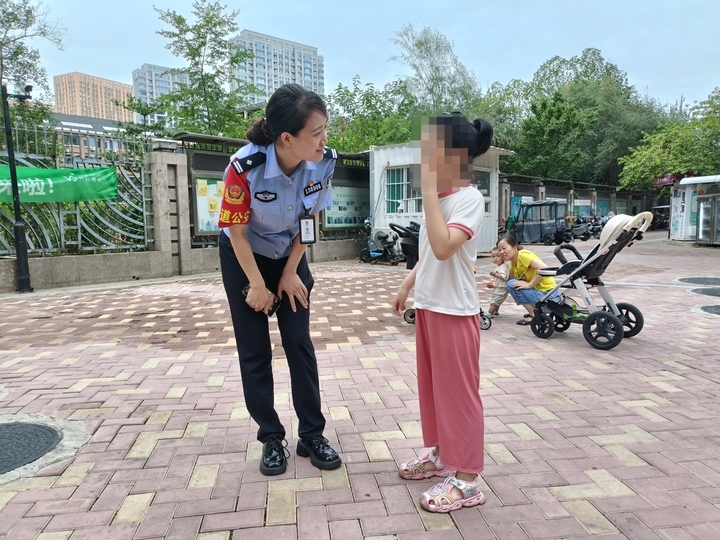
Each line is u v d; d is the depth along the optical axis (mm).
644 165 20344
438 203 1900
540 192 25484
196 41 16172
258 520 1991
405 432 2816
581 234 22281
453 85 24797
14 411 3129
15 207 7715
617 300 6996
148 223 9617
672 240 19328
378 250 12203
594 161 33875
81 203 8820
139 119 21031
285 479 2311
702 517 2002
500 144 29641
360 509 2068
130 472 2377
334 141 20547
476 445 2057
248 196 2117
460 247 1970
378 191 13008
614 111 33375
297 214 2266
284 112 1956
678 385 3570
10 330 5387
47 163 8398
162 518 2004
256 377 2398
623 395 3377
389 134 20656
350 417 3031
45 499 2145
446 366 2029
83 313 6297
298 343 2400
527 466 2420
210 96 16641
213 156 10570
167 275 9758
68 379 3744
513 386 3551
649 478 2305
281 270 2434
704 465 2426
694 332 5117
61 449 2600
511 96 34719
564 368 3967
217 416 3051
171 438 2748
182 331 5332
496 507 2078
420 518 2006
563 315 4840
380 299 7316
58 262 8391
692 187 18500
